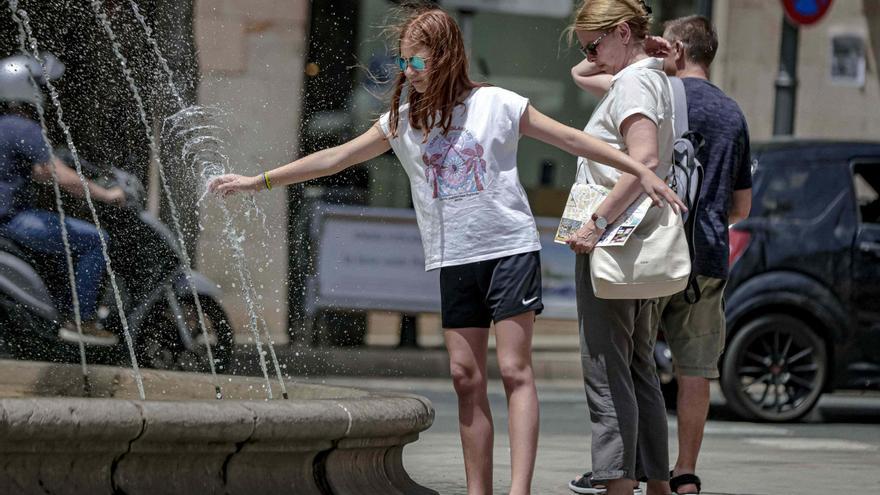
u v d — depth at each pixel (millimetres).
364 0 42094
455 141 14484
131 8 33031
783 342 30062
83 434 11359
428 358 40250
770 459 23906
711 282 17672
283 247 39438
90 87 31500
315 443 12938
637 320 16203
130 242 28203
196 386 18156
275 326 39500
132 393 18594
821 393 30062
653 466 16422
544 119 14609
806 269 29750
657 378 16625
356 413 13227
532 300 14484
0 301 26594
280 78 41375
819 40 50406
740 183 18531
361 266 40656
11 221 26734
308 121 41844
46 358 26953
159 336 28328
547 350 42812
